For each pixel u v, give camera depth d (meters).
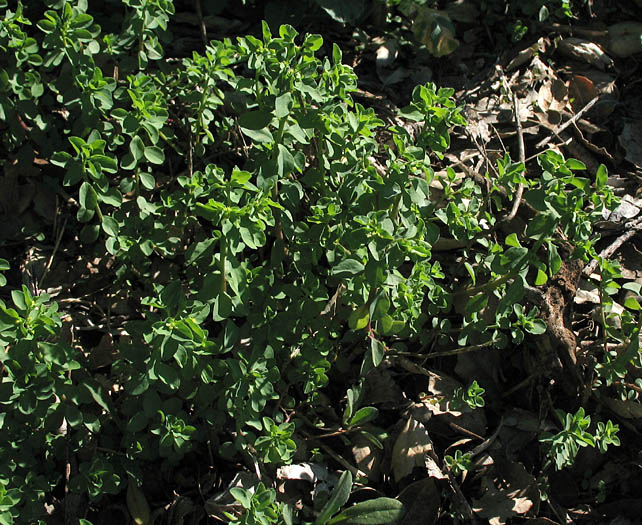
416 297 0.73
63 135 0.86
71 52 0.73
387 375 0.81
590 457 0.80
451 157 0.91
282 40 0.69
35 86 0.77
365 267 0.67
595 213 0.70
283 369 0.75
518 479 0.78
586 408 0.82
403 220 0.70
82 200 0.70
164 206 0.74
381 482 0.78
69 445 0.71
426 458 0.78
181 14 0.97
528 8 1.03
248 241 0.65
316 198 0.79
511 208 0.88
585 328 0.85
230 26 0.97
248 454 0.74
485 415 0.82
